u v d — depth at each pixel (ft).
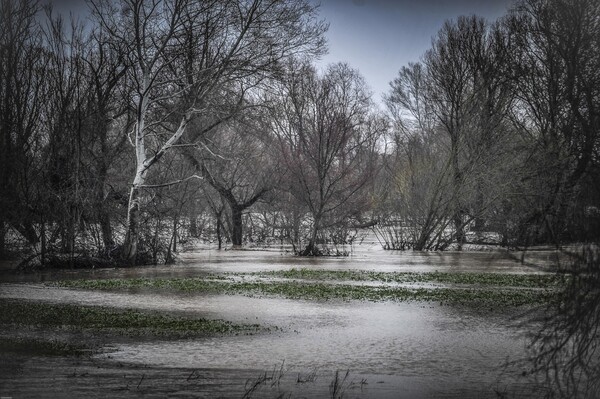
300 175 173.78
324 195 172.45
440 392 41.27
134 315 71.10
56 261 131.44
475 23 183.01
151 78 143.23
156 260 143.95
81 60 141.69
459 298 84.28
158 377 44.68
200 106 148.87
